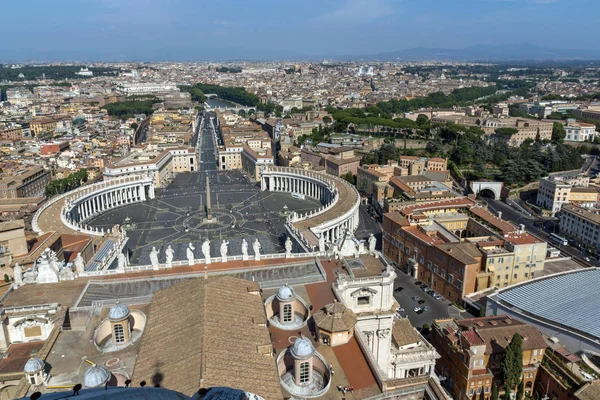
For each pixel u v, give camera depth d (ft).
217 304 280.31
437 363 433.48
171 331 261.24
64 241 596.70
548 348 417.90
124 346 286.87
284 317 310.45
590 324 439.63
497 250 574.97
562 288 516.73
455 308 545.85
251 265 406.82
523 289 523.70
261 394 216.33
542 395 403.13
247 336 259.80
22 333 323.98
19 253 525.75
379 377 257.55
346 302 345.31
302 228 647.56
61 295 351.25
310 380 259.80
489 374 391.45
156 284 366.02
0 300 345.31
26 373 246.47
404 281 618.85
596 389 358.43
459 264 546.26
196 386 209.77
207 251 413.80
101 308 320.91
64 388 245.86
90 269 478.18
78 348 284.41
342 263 388.98
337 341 288.30
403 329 377.09
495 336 409.28
